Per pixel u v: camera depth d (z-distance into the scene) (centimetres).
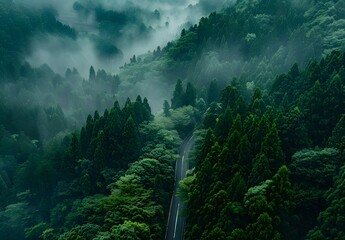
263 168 5244
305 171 5331
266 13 17700
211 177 5888
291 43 12031
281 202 4762
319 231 4406
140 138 9606
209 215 5362
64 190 9338
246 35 15725
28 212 9762
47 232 7962
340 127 5694
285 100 7469
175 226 7156
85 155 9819
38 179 10012
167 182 8075
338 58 7606
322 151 5391
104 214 7331
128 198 6900
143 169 7762
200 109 11969
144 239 6122
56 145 11944
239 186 5194
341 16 13538
